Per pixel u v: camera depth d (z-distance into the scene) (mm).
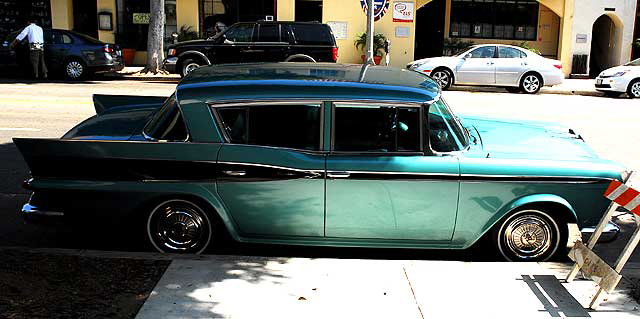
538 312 4332
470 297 4523
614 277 4262
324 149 5062
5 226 6266
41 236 6008
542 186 5082
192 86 5211
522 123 6512
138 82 18641
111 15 23188
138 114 6121
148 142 5066
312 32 18016
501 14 25141
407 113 5059
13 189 7500
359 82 5281
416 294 4547
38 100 14070
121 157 5086
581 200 5145
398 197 5035
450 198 5059
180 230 5289
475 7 25156
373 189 5020
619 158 9852
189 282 4645
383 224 5117
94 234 6012
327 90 5109
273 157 5008
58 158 5133
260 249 5723
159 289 4520
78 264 4906
